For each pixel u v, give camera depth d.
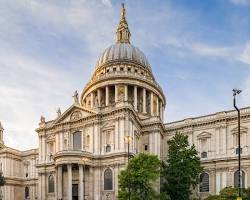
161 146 87.06
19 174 110.00
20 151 111.62
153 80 111.88
